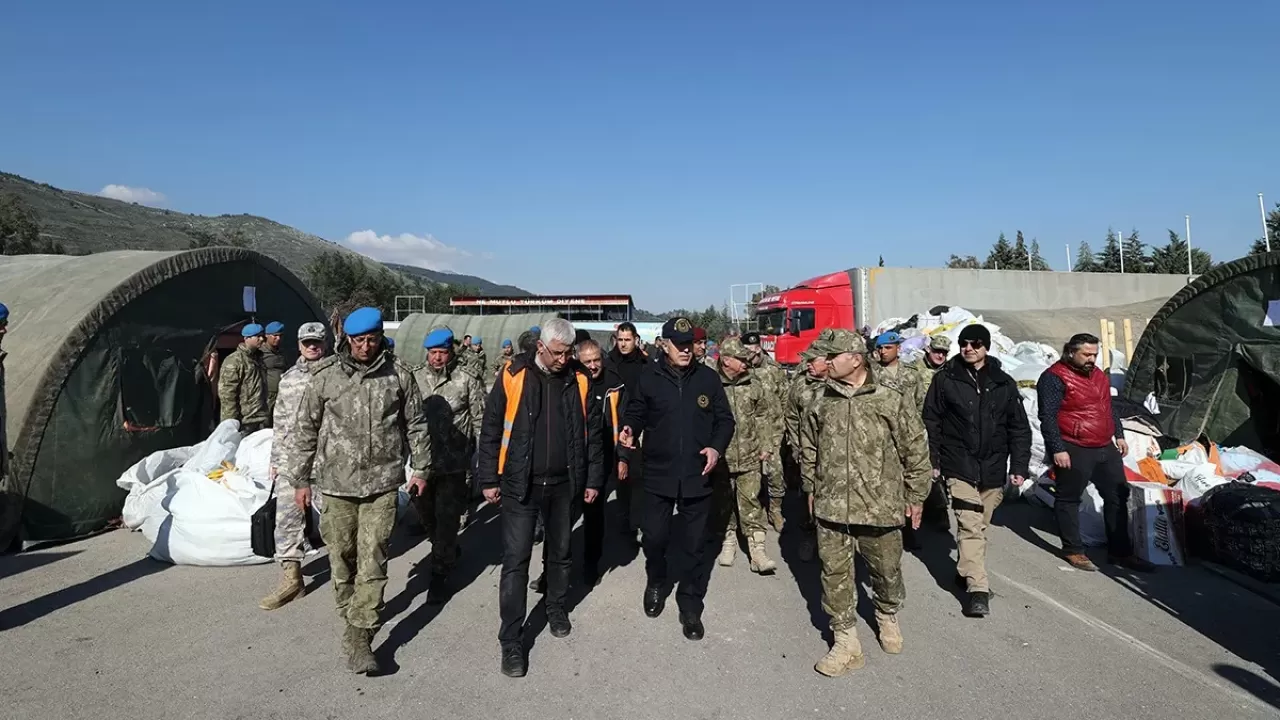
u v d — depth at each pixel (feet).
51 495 21.33
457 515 16.75
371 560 12.79
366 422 12.95
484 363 37.32
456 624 15.14
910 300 65.51
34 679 12.44
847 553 12.92
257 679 12.51
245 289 32.01
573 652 13.75
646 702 11.81
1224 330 27.99
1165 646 13.88
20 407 21.12
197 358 28.32
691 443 14.87
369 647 12.73
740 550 20.84
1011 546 20.56
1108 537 19.03
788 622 15.25
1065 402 19.01
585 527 17.65
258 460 20.81
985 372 15.87
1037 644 13.99
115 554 19.85
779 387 23.65
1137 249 169.68
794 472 27.17
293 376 16.55
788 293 67.41
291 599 16.21
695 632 14.38
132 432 24.31
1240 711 11.45
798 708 11.59
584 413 14.51
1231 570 18.03
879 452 12.75
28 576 17.95
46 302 23.81
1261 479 21.53
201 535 18.40
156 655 13.42
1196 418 27.50
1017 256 183.42
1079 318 54.65
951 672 12.82
